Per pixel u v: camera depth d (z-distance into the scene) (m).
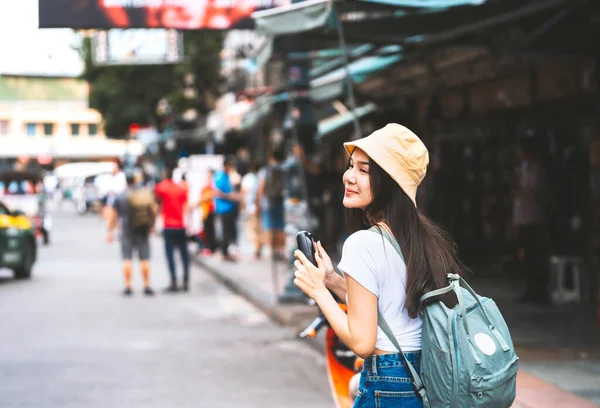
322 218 13.55
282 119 20.20
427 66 14.58
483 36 9.50
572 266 12.59
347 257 3.34
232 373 9.00
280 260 21.05
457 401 3.16
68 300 15.10
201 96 38.56
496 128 15.43
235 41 35.88
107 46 22.34
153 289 16.91
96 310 13.83
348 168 3.64
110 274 19.89
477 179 16.55
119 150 79.31
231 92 35.56
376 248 3.33
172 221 16.44
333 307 3.40
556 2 8.18
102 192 46.91
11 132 76.75
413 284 3.29
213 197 22.95
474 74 14.07
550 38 9.25
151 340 11.02
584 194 13.24
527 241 11.98
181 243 16.62
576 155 13.31
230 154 35.34
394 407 3.33
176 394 8.00
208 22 10.20
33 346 10.55
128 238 15.88
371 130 16.28
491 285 14.12
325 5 8.25
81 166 68.31
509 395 3.22
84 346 10.56
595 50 9.52
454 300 3.30
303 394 8.03
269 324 12.40
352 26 9.15
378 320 3.35
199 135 38.22
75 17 9.81
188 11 10.14
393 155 3.38
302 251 3.80
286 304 13.34
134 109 38.78
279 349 10.46
